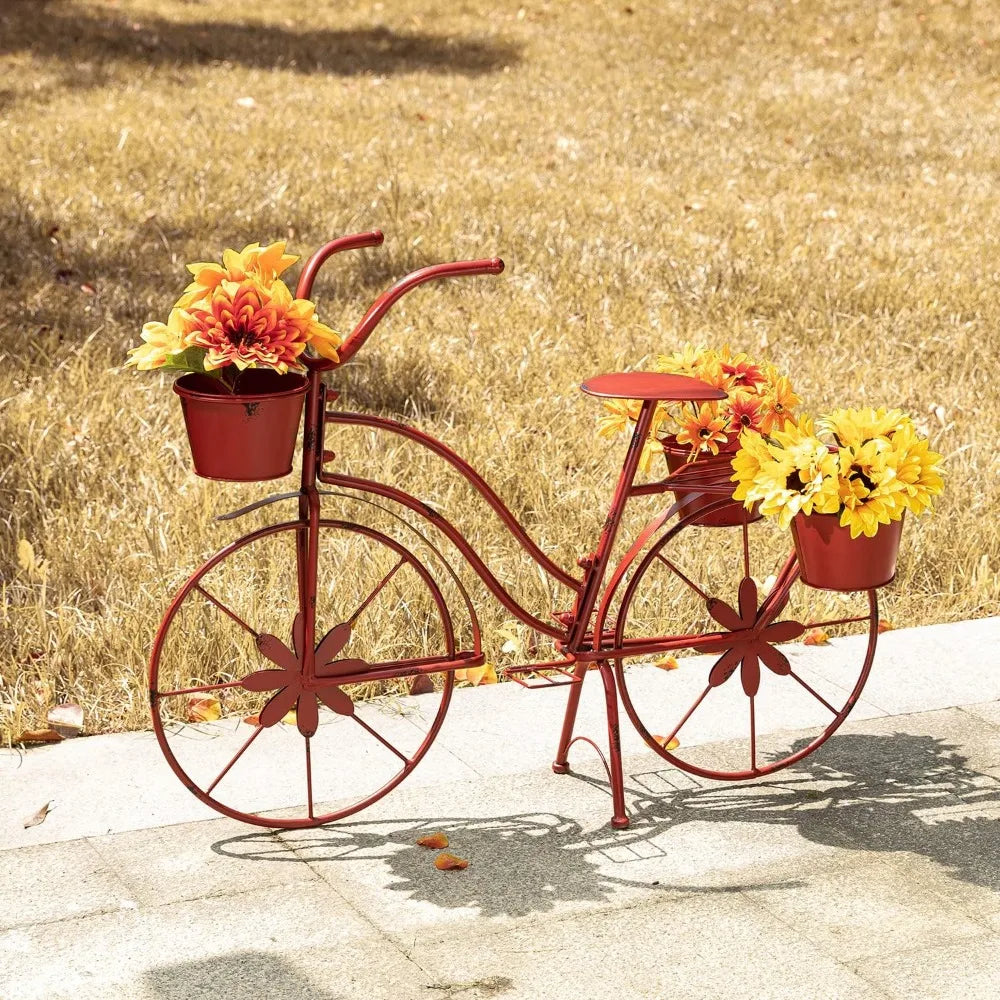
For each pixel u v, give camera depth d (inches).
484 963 117.8
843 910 127.0
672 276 340.2
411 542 197.0
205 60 587.5
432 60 623.2
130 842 136.2
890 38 693.9
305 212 372.5
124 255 330.3
